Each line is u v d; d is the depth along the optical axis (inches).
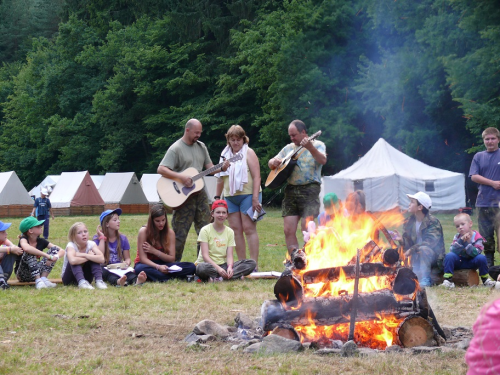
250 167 375.6
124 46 2134.6
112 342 198.4
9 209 1396.4
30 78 2488.9
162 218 355.3
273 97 1561.3
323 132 1430.9
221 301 280.8
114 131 2087.8
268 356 178.2
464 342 190.4
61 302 276.8
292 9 1587.1
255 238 377.1
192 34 1882.4
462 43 1086.4
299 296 195.2
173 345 194.4
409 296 199.5
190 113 1861.5
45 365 170.1
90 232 799.7
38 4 3216.0
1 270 335.9
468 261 331.3
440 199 1067.3
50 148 2249.0
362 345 196.1
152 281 351.6
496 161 364.2
